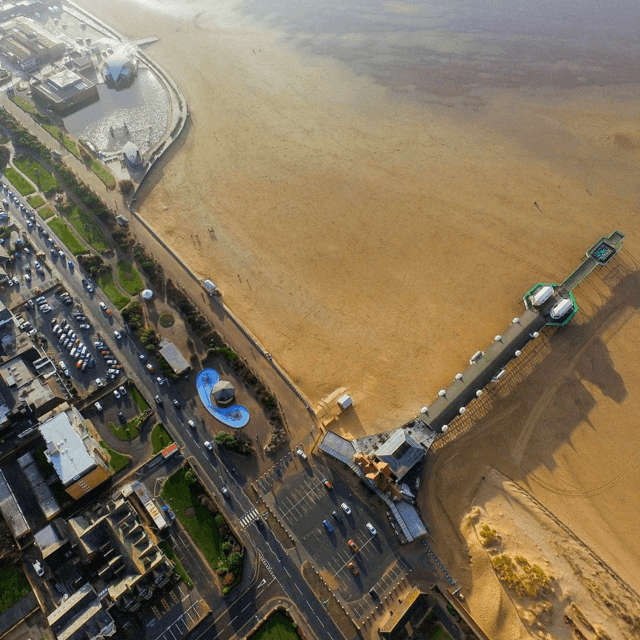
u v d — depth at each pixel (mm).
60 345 142500
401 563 112875
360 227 177375
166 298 154500
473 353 146625
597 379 141375
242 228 176250
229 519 117000
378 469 115688
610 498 122688
